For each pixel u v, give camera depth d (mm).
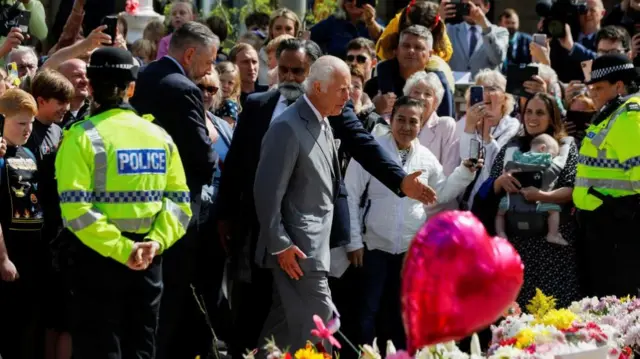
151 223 7773
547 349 6406
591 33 15891
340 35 13805
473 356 6109
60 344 9125
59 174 7629
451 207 10406
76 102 9945
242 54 11680
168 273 8578
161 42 12000
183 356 9312
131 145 7727
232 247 9109
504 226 10297
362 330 9867
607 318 7523
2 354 8852
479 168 10328
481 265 4352
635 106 9922
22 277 8719
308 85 8516
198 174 8727
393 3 20625
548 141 10234
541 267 10156
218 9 16031
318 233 8523
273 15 13242
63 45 12312
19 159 8688
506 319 7188
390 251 9930
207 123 9797
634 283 9992
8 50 10320
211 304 9336
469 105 10711
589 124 10883
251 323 8992
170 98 8602
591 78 10383
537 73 10992
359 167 9977
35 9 13453
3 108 8570
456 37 14406
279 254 8391
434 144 10766
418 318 4480
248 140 9055
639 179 9852
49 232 8750
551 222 10141
